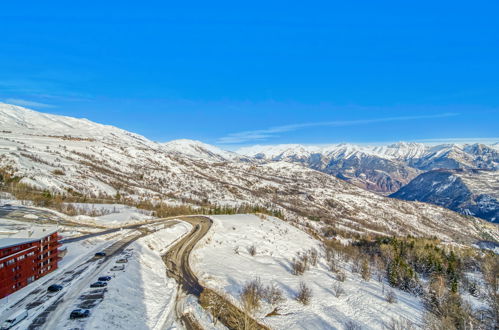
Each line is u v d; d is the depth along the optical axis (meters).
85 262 75.44
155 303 62.12
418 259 130.38
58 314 49.59
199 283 76.56
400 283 100.75
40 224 105.00
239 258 104.19
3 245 55.09
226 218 158.88
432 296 87.56
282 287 84.56
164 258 93.25
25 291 57.62
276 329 62.00
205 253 102.25
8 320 45.25
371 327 70.31
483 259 145.25
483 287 109.69
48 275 66.00
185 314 60.44
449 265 112.88
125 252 84.69
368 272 105.12
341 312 75.62
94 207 151.38
